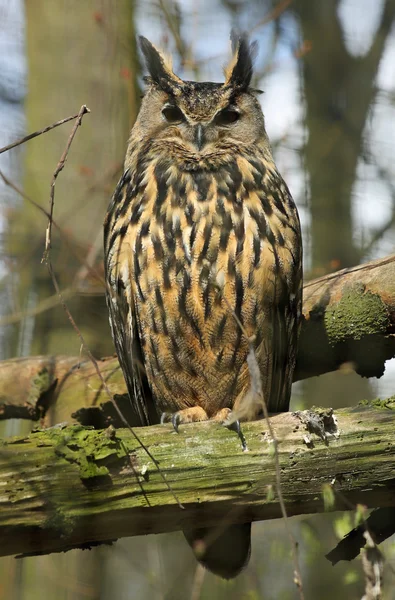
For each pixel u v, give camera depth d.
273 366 9.53
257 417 9.26
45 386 10.65
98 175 12.26
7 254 12.20
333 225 17.98
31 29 12.70
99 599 12.66
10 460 6.59
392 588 10.29
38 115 12.47
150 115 10.35
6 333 13.11
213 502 7.03
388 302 9.73
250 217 9.09
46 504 6.56
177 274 8.98
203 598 14.34
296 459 7.12
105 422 10.82
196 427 7.16
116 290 9.55
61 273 12.01
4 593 12.02
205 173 9.68
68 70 12.44
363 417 7.28
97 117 12.38
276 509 7.21
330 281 10.04
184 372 9.55
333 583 14.21
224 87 10.43
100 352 11.95
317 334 9.92
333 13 19.72
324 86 19.25
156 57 10.77
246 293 8.95
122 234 9.40
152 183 9.52
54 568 12.05
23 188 12.59
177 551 14.70
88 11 12.53
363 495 7.26
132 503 6.82
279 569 14.53
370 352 9.96
